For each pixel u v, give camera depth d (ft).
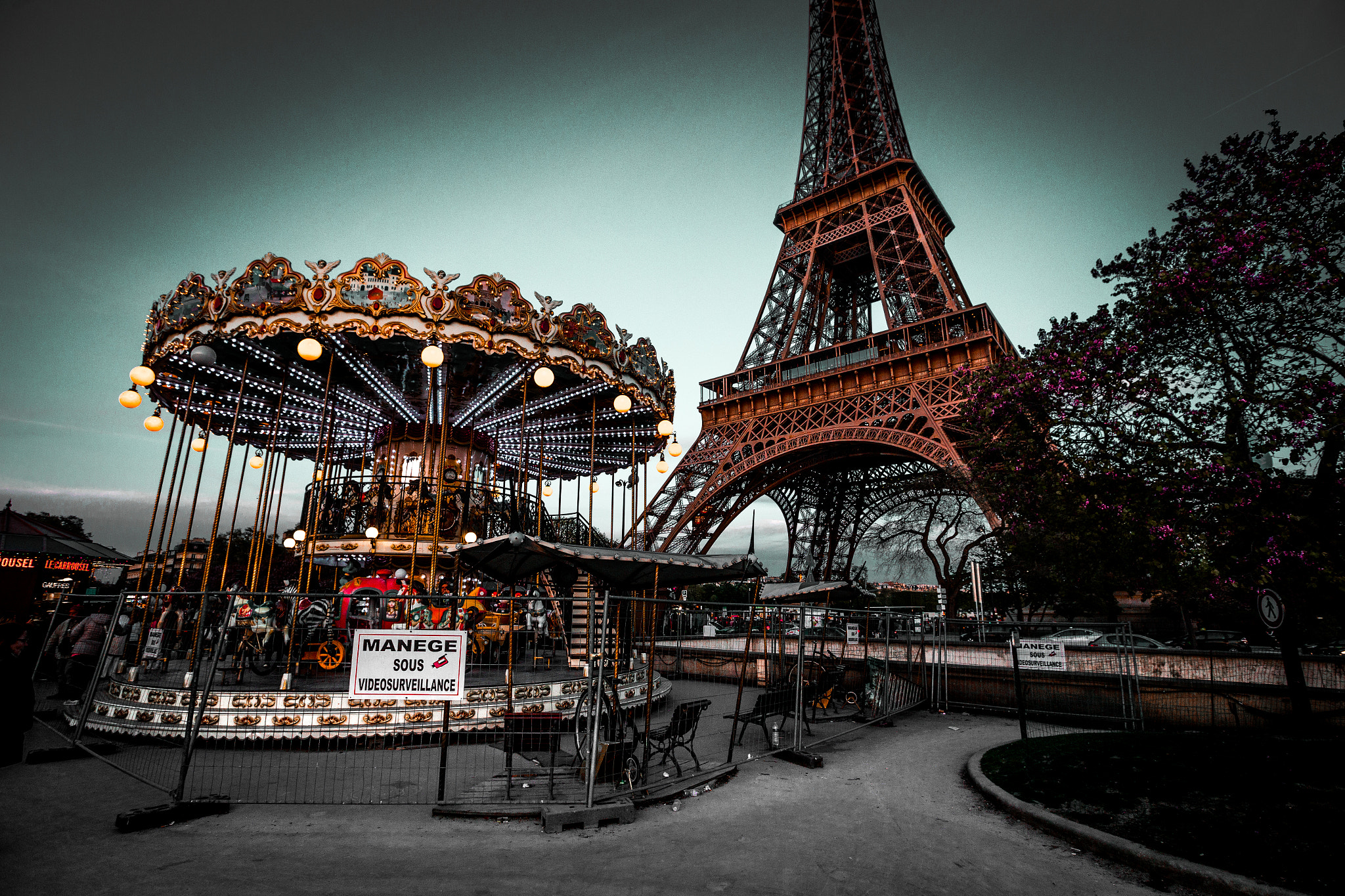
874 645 61.67
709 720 43.91
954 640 58.08
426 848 19.53
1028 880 18.10
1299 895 15.81
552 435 64.90
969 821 23.43
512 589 47.21
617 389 51.11
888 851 20.18
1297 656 36.96
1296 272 34.19
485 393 53.88
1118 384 40.93
